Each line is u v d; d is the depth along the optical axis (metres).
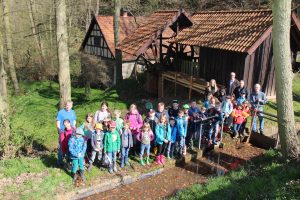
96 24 27.22
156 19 17.27
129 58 24.78
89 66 23.78
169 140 9.83
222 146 10.87
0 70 11.16
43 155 10.04
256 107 11.16
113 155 9.12
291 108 8.82
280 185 7.21
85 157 9.52
